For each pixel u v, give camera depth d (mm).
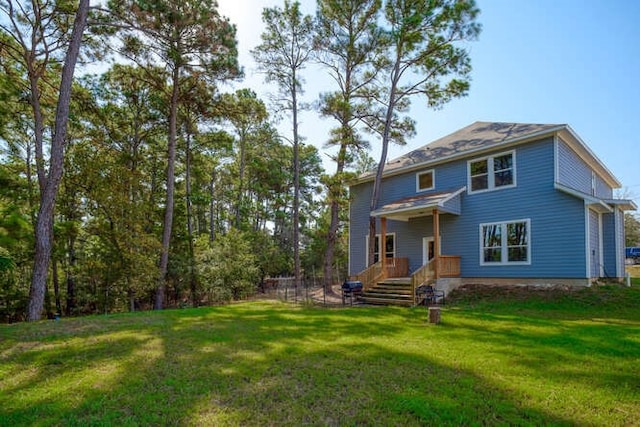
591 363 4910
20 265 14414
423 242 16234
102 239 13828
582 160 14570
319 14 16766
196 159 21812
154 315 9586
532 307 10648
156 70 15734
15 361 5102
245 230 28719
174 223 19328
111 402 3682
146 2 12633
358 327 7629
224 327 7609
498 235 13555
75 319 8867
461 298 12820
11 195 14953
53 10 12859
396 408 3496
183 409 3523
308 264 31719
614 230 14016
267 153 32938
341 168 17656
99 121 17266
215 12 14125
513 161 13336
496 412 3420
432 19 14789
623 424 3213
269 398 3785
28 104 14859
